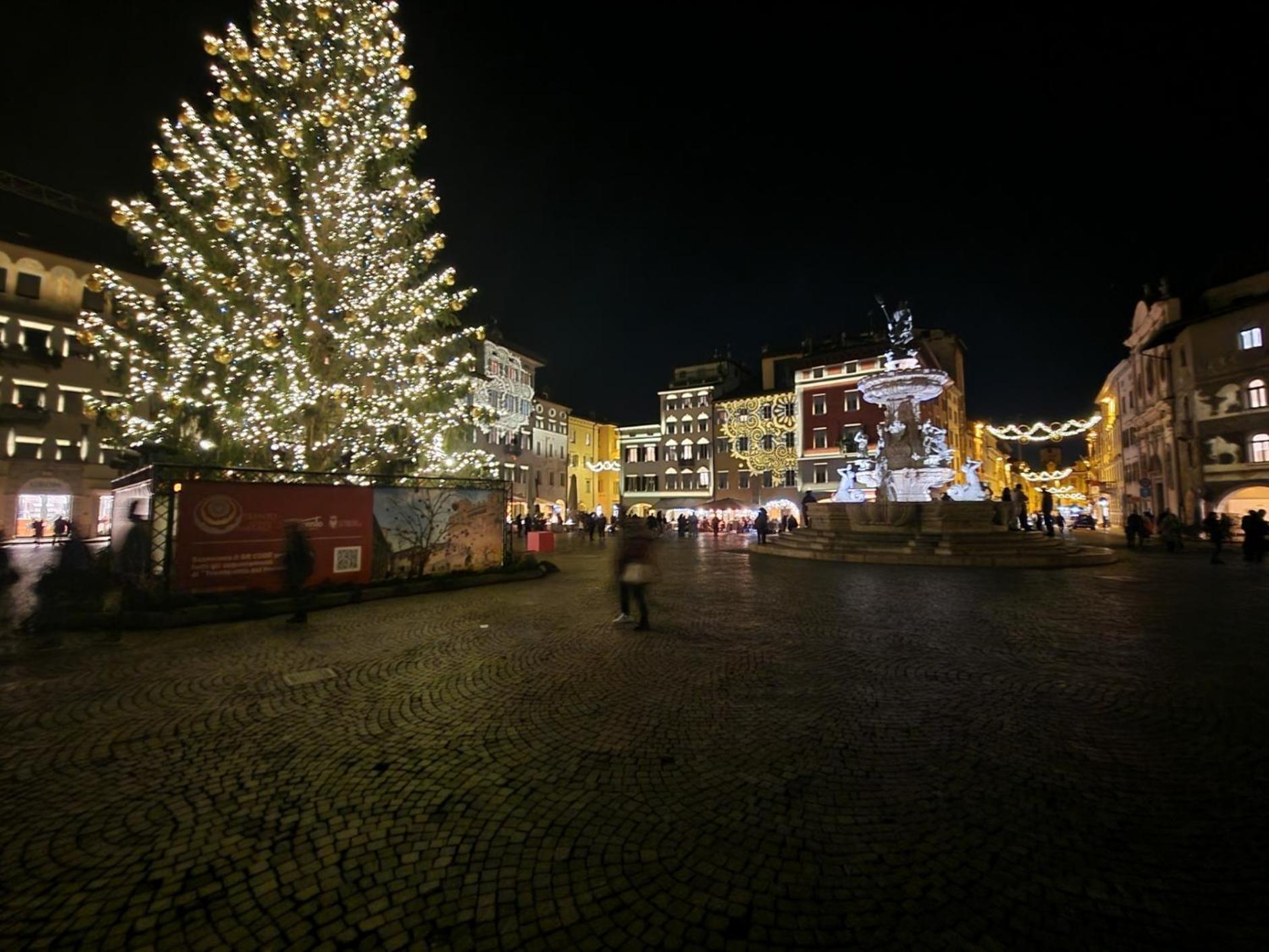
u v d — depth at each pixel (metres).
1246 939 2.38
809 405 52.41
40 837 3.25
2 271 31.45
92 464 32.81
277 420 14.26
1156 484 36.81
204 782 3.91
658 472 63.56
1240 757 4.14
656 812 3.46
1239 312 28.88
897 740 4.48
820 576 14.73
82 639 8.18
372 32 16.17
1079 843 3.09
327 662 6.93
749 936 2.46
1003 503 19.77
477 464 18.48
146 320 13.88
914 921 2.53
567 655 7.12
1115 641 7.55
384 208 16.64
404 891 2.79
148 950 2.41
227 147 15.30
